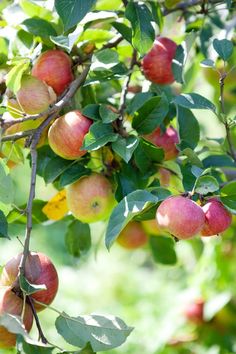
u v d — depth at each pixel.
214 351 2.67
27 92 1.97
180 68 2.10
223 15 2.31
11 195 1.90
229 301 2.70
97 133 1.96
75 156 1.99
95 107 1.99
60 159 2.03
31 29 2.04
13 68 1.94
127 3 2.10
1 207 1.90
